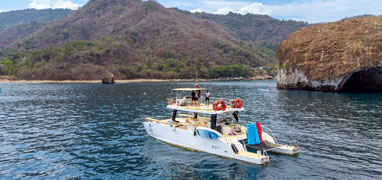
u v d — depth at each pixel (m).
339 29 68.06
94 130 22.78
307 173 13.13
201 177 12.71
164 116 29.52
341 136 20.11
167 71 178.25
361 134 20.66
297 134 20.77
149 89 78.75
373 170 13.47
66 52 171.62
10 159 15.58
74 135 21.14
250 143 16.14
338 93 60.12
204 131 15.67
